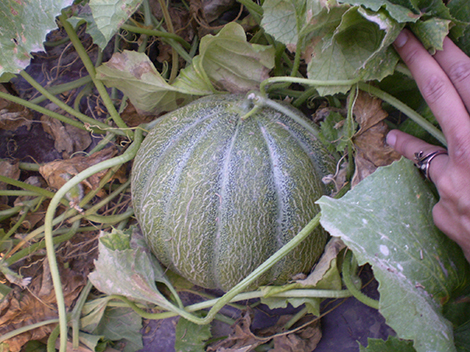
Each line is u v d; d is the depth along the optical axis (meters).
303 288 0.29
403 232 0.23
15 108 0.40
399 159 0.26
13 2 0.24
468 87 0.21
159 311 0.36
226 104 0.29
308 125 0.29
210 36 0.27
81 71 0.43
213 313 0.27
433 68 0.22
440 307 0.24
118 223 0.39
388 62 0.24
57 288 0.29
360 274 0.36
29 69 0.43
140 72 0.30
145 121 0.39
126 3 0.25
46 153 0.41
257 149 0.27
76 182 0.30
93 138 0.41
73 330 0.34
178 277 0.35
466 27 0.24
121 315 0.36
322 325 0.35
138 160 0.30
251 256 0.27
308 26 0.24
